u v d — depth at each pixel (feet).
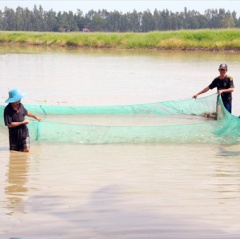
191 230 19.89
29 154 35.42
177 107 53.06
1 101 60.49
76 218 21.45
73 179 28.55
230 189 26.48
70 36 229.04
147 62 127.24
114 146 38.45
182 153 36.22
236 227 20.27
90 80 85.81
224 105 47.67
